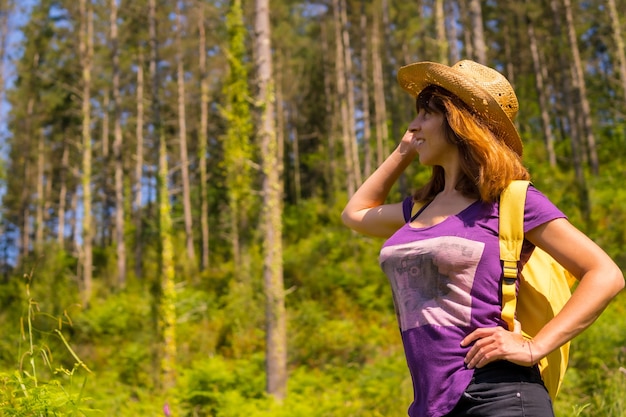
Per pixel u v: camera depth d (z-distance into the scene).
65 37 28.50
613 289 1.41
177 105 32.00
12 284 19.00
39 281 18.38
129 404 9.17
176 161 37.44
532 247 1.56
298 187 36.69
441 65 1.65
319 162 36.56
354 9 30.09
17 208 41.06
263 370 10.62
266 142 9.91
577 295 1.42
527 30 29.95
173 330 12.16
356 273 15.86
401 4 29.44
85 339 14.74
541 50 30.83
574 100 28.73
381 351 11.66
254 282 15.73
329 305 14.57
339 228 20.14
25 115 34.12
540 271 1.56
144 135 35.56
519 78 33.62
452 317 1.49
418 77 1.75
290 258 17.55
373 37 29.77
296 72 35.97
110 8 26.09
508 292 1.48
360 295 14.42
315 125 42.09
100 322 15.14
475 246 1.50
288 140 41.41
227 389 9.10
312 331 12.50
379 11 29.02
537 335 1.42
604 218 16.34
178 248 24.80
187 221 27.27
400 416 7.28
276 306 9.36
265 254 9.54
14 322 14.55
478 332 1.45
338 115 36.53
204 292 16.88
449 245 1.51
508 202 1.52
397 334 12.26
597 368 6.22
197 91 32.44
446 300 1.51
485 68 1.68
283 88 34.03
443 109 1.65
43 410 1.85
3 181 20.67
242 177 10.77
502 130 1.61
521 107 30.16
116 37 26.28
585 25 25.88
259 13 10.18
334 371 10.56
